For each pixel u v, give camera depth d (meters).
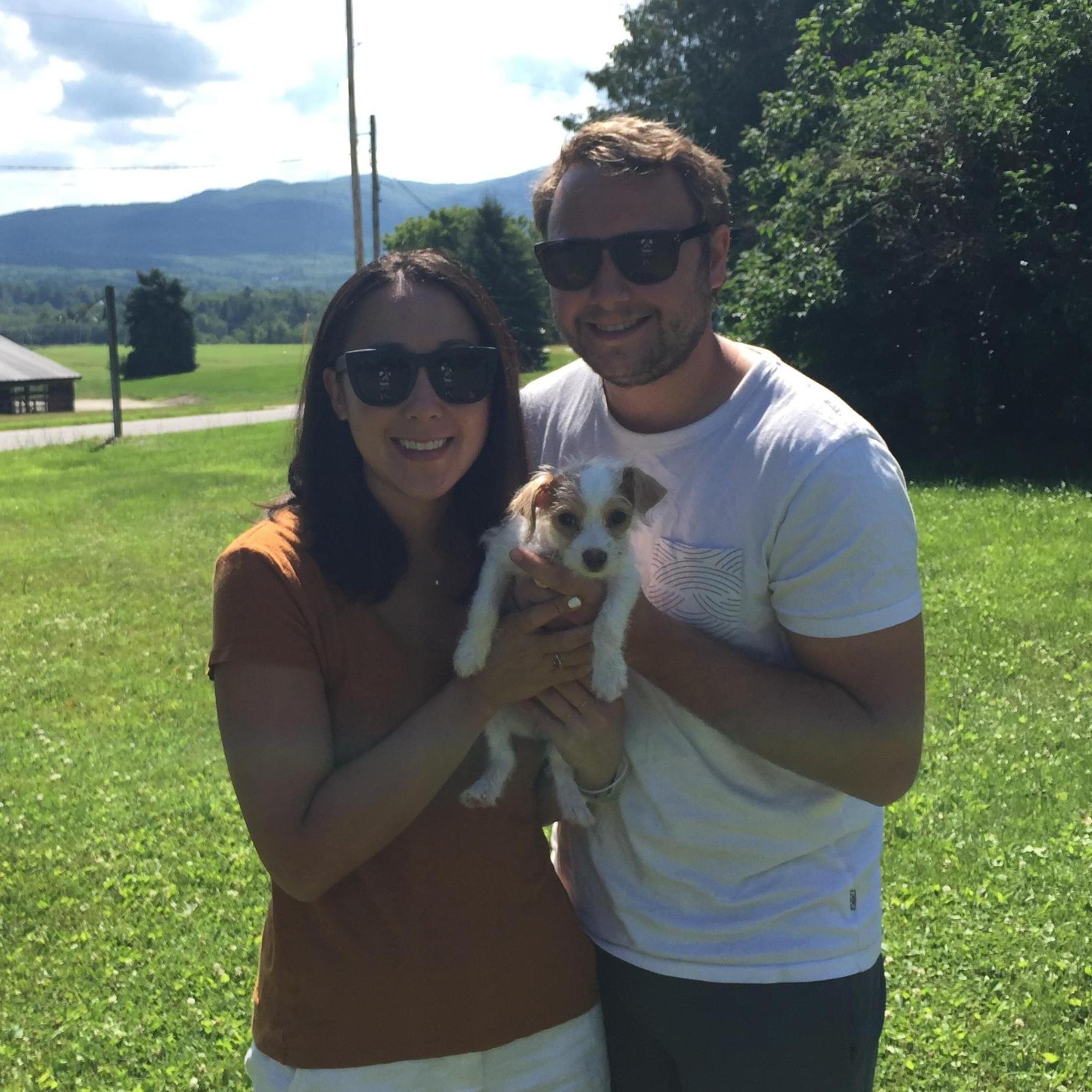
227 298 165.25
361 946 2.11
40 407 55.12
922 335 17.08
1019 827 5.45
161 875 5.48
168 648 9.74
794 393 2.24
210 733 7.64
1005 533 11.26
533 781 2.47
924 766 6.16
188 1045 4.16
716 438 2.29
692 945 2.29
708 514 2.27
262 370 75.81
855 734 2.10
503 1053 2.20
